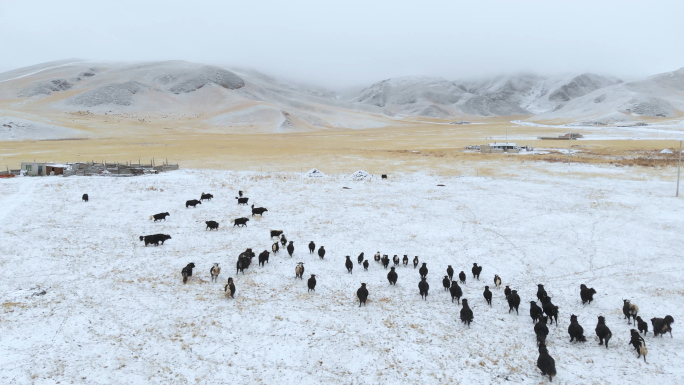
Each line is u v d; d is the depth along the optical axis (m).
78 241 28.03
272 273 24.14
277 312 19.19
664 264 25.69
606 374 15.13
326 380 14.45
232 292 20.42
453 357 16.06
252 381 14.21
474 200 42.97
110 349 15.58
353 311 19.69
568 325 18.92
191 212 37.25
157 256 26.08
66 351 15.28
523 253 28.02
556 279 23.98
